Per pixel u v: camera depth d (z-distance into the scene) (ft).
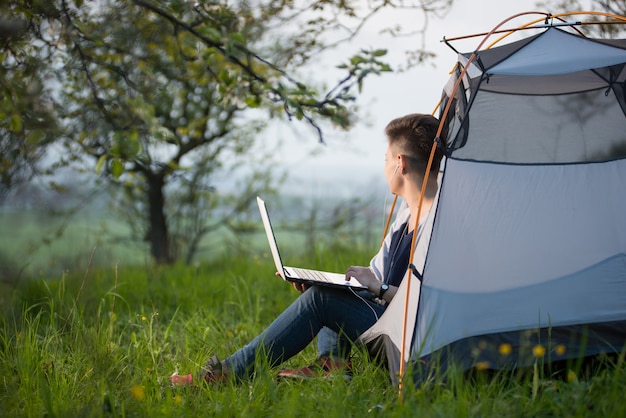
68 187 24.70
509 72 9.09
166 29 14.48
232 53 11.96
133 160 10.94
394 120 10.34
